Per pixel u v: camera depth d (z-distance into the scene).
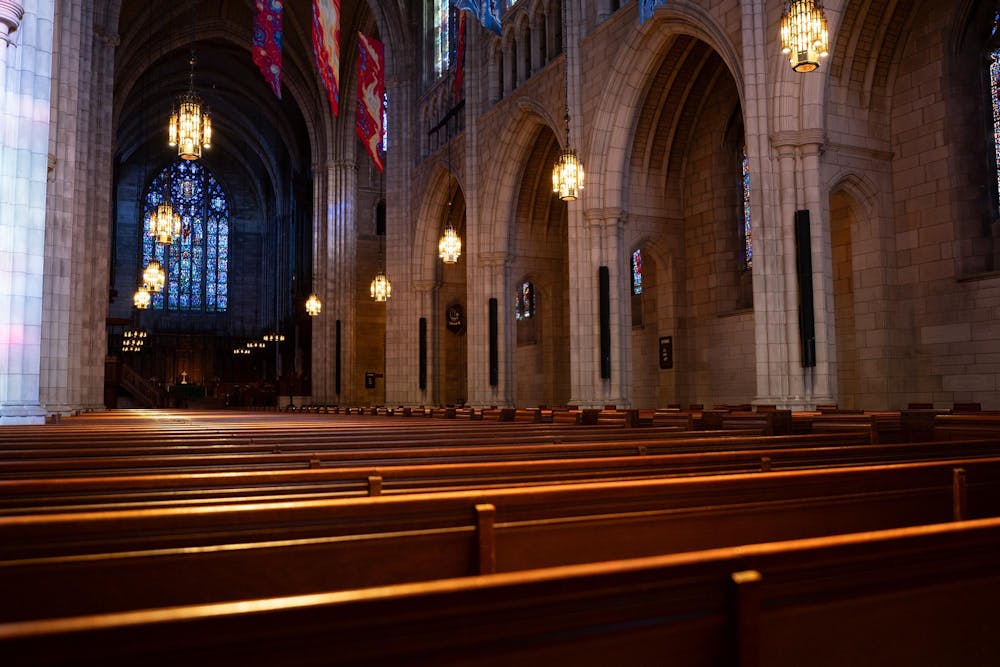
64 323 19.28
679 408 21.05
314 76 44.88
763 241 16.17
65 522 2.77
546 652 1.85
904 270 18.73
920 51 18.48
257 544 3.00
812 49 13.11
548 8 26.56
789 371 15.75
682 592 2.02
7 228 13.70
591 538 3.59
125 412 25.92
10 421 13.52
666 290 25.59
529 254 31.06
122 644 1.53
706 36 19.16
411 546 3.24
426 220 35.97
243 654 1.62
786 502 4.07
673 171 25.45
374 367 44.31
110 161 28.80
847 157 18.33
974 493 4.79
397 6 37.97
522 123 28.33
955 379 17.58
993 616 2.49
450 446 7.65
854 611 2.24
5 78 13.66
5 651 1.43
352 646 1.70
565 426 11.72
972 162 17.77
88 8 24.36
